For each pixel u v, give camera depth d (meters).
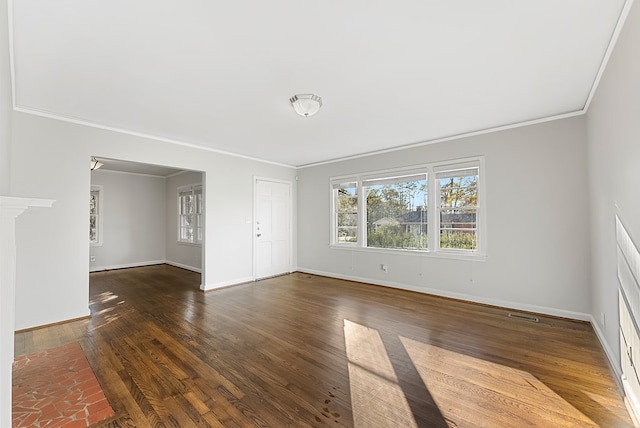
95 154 3.71
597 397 1.98
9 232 1.21
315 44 2.07
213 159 5.07
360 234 5.49
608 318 2.54
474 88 2.77
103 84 2.65
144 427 1.71
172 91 2.80
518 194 3.77
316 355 2.59
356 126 3.87
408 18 1.81
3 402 1.17
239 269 5.46
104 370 2.35
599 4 1.70
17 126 3.15
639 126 1.69
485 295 4.05
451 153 4.34
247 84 2.66
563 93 2.90
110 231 7.05
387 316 3.61
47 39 1.98
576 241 3.39
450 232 4.42
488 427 1.71
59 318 3.38
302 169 6.56
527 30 1.93
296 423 1.74
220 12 1.74
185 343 2.84
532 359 2.50
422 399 1.97
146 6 1.68
